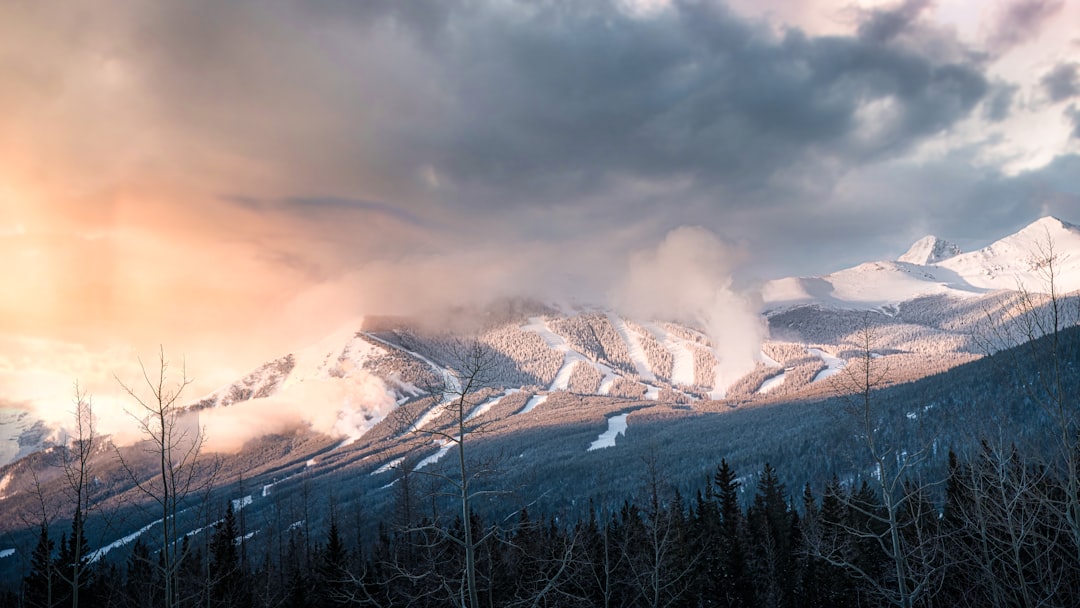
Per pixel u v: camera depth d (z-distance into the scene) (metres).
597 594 49.69
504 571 41.03
